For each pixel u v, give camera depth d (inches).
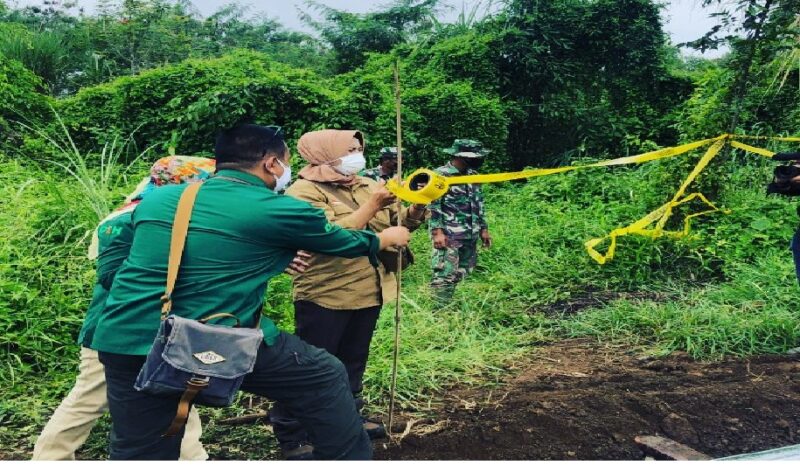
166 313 93.1
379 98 470.0
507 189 485.7
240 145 102.5
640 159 161.9
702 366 197.2
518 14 587.2
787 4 283.7
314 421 105.3
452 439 145.7
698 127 345.7
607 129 582.6
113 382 97.1
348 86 495.5
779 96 454.9
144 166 378.3
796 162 151.2
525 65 569.0
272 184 106.0
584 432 149.3
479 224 274.5
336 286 140.7
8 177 305.1
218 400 91.0
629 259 311.1
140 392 95.4
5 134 404.8
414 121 480.4
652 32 590.2
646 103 609.0
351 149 141.9
